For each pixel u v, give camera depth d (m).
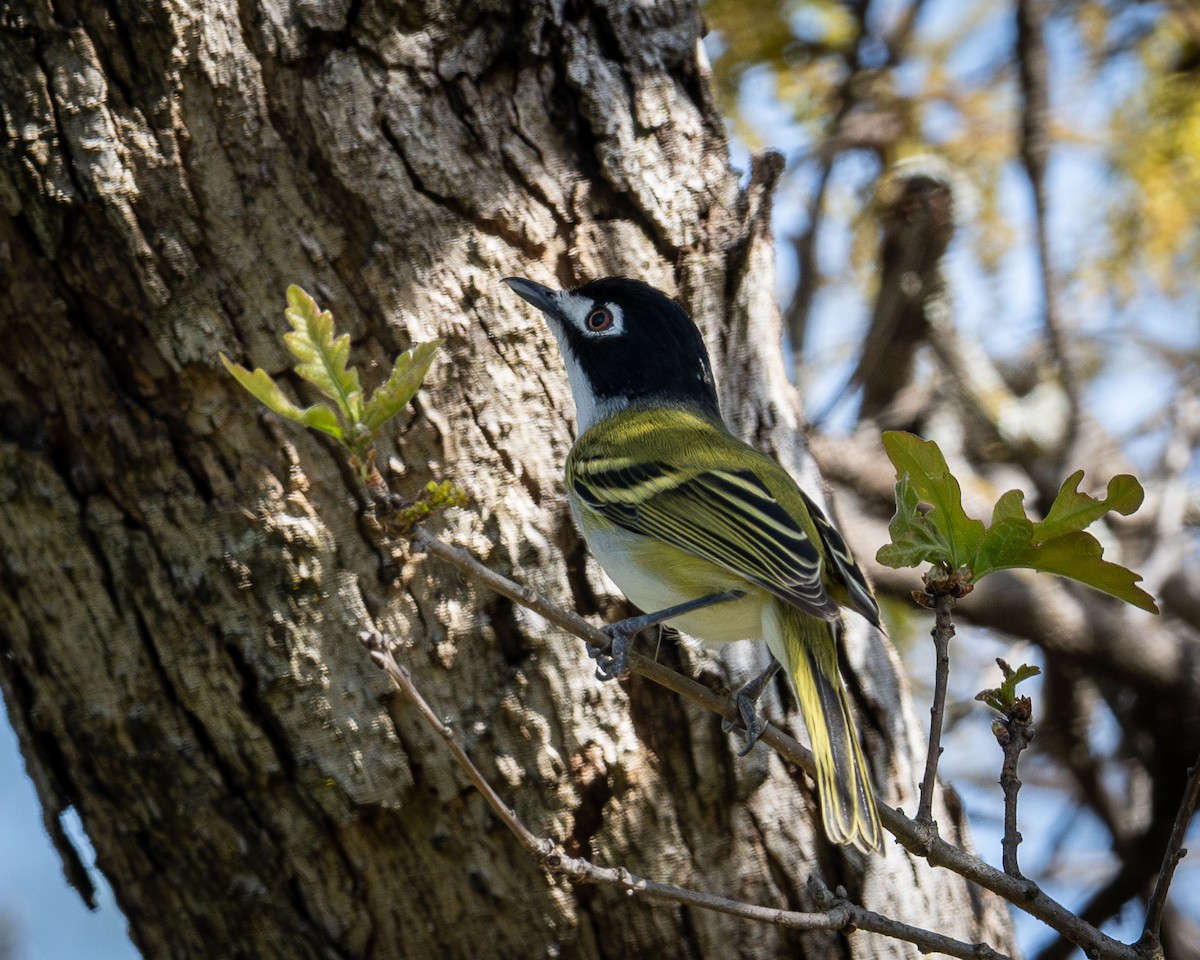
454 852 7.86
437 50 7.85
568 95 8.18
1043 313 13.45
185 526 7.68
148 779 8.07
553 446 7.98
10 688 8.34
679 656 8.02
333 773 7.78
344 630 7.70
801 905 7.96
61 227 7.50
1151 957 6.26
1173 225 14.02
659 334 8.43
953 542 6.15
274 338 7.61
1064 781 15.00
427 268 7.76
